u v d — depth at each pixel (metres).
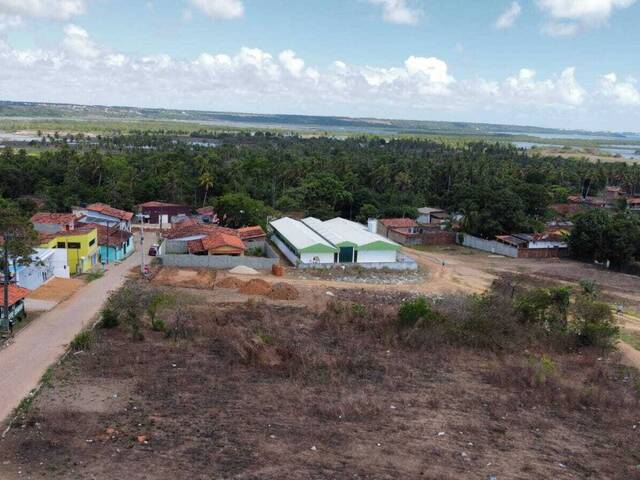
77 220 76.88
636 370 41.34
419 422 29.56
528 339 45.78
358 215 110.19
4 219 43.28
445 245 94.31
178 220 97.19
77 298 49.91
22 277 50.62
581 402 34.16
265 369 36.34
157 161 129.00
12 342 38.00
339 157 150.62
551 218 108.94
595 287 62.59
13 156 120.88
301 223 88.12
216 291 56.06
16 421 26.88
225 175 118.56
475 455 26.14
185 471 23.09
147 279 58.16
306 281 62.84
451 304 49.72
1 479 21.72
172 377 33.84
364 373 36.84
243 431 27.17
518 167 147.88
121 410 28.86
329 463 24.44
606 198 144.38
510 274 73.00
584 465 25.98
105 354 36.88
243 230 80.50
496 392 35.00
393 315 48.56
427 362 40.16
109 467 23.12
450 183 131.50
